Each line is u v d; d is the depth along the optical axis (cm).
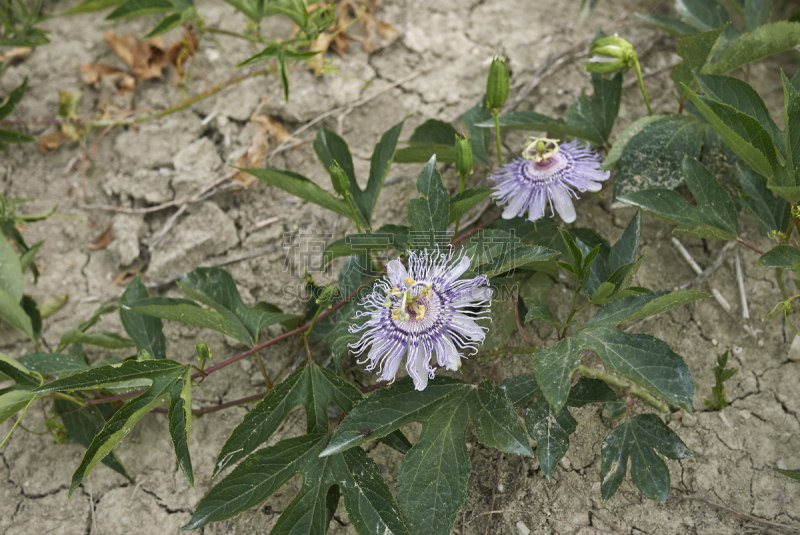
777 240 75
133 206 80
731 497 69
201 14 85
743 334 73
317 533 66
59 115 82
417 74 84
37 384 70
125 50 84
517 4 85
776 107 79
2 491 72
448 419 66
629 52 74
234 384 74
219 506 65
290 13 77
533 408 67
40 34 82
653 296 66
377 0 85
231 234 79
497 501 70
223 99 83
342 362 74
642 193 69
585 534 69
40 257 79
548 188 73
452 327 67
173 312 69
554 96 82
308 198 73
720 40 77
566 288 75
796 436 70
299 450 67
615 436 68
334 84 83
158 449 73
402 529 65
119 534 71
